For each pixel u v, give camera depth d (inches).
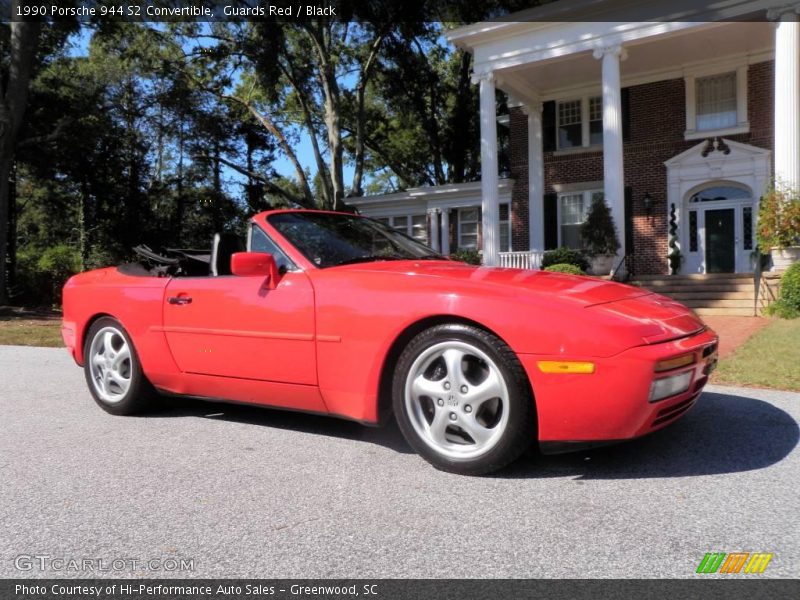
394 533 97.0
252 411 183.8
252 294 146.7
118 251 976.3
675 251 661.9
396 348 129.9
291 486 118.7
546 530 96.3
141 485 121.6
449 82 1169.4
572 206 735.1
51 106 827.4
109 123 893.8
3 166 705.0
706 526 96.2
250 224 158.1
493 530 96.8
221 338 151.2
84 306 185.5
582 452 133.8
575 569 84.2
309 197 1011.3
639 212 688.4
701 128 658.8
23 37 696.4
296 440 150.1
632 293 133.3
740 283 524.4
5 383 241.0
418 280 129.0
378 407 130.4
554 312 113.0
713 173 647.8
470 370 120.8
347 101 1107.3
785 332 323.3
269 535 97.6
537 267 652.1
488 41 636.1
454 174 1152.2
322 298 135.5
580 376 108.9
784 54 497.0
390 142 1310.3
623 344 108.4
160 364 165.6
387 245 164.7
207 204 1051.3
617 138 572.4
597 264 586.9
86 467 133.7
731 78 643.5
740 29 565.9
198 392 163.3
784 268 477.1
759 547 89.0
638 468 123.1
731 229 650.8
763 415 159.6
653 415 111.3
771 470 120.0
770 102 621.6
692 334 121.1
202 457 138.7
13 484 123.8
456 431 123.6
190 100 987.9
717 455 129.6
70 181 957.2
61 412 187.6
